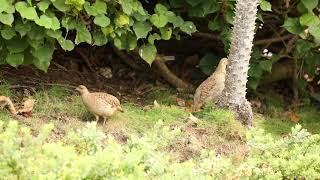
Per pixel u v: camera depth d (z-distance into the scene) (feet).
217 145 34.37
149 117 36.32
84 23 34.42
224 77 37.24
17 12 32.83
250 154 28.84
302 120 41.63
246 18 35.37
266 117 40.98
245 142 34.81
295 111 43.19
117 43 35.47
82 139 24.95
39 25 32.53
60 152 21.75
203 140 34.58
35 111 34.65
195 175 22.91
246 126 36.63
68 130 32.83
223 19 38.37
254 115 40.70
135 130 34.63
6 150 21.18
